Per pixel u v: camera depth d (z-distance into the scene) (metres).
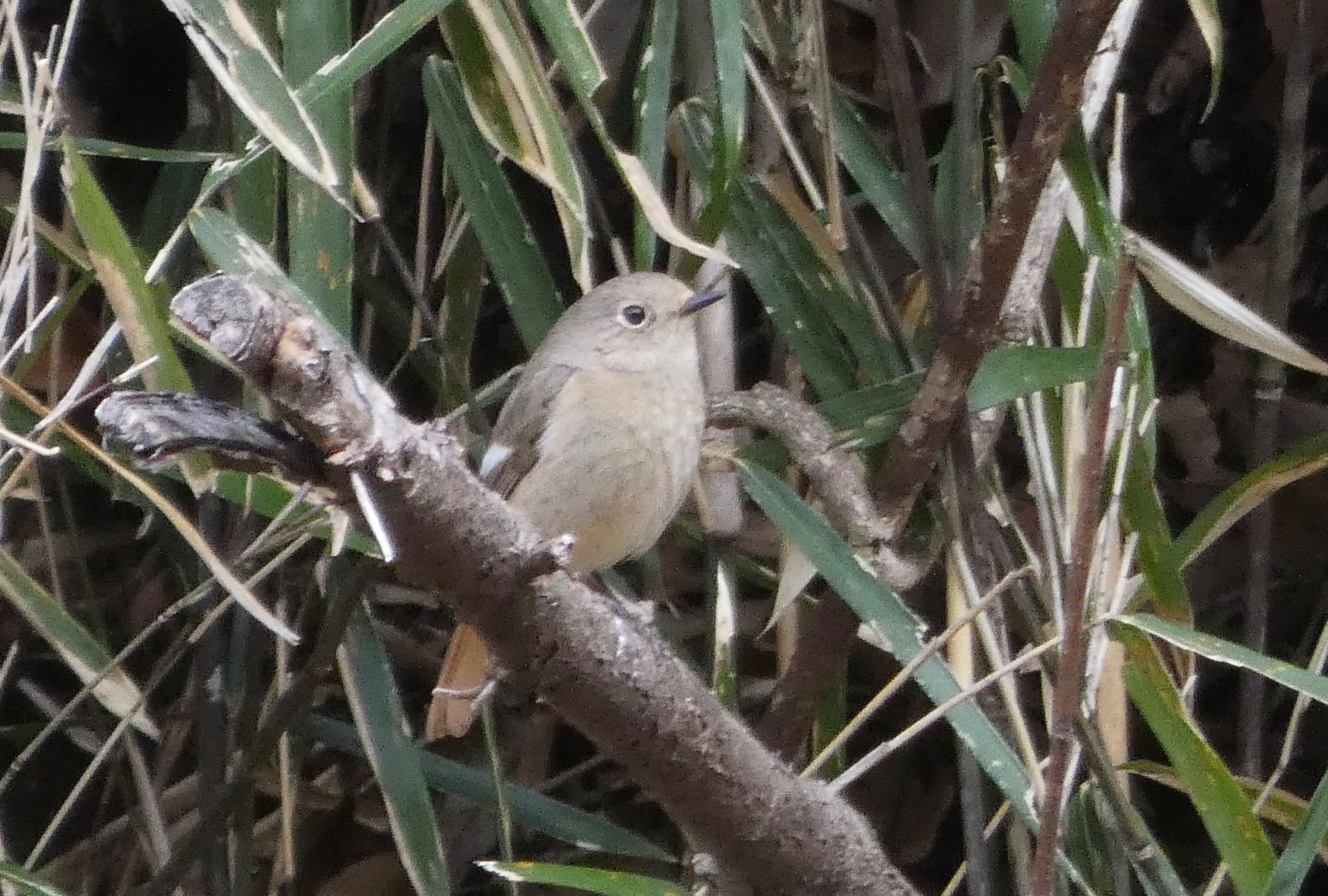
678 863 6.32
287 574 6.50
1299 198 6.35
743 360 7.12
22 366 4.75
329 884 6.66
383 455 2.84
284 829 5.62
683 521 6.47
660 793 3.86
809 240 5.59
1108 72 5.20
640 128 4.76
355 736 6.07
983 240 4.60
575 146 5.98
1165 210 7.21
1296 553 6.89
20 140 4.69
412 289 5.57
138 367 3.84
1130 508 5.07
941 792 6.86
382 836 6.87
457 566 3.14
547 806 5.82
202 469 3.97
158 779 6.15
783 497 5.00
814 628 5.41
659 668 3.59
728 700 5.23
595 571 6.22
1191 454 6.97
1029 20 4.80
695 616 6.98
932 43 6.62
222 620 6.02
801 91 5.57
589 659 3.47
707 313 6.16
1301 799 5.51
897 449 5.13
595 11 5.60
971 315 4.76
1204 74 6.99
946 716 4.64
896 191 5.72
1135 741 6.94
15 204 6.05
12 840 7.12
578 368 5.88
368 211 4.41
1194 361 7.07
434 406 7.06
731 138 4.53
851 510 5.27
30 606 4.96
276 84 3.82
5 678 5.99
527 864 3.95
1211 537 5.11
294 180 4.35
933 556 5.44
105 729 6.38
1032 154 4.39
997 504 5.57
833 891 4.06
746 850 3.97
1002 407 5.54
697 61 5.77
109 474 5.49
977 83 5.83
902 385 5.38
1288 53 6.22
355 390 2.81
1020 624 6.09
